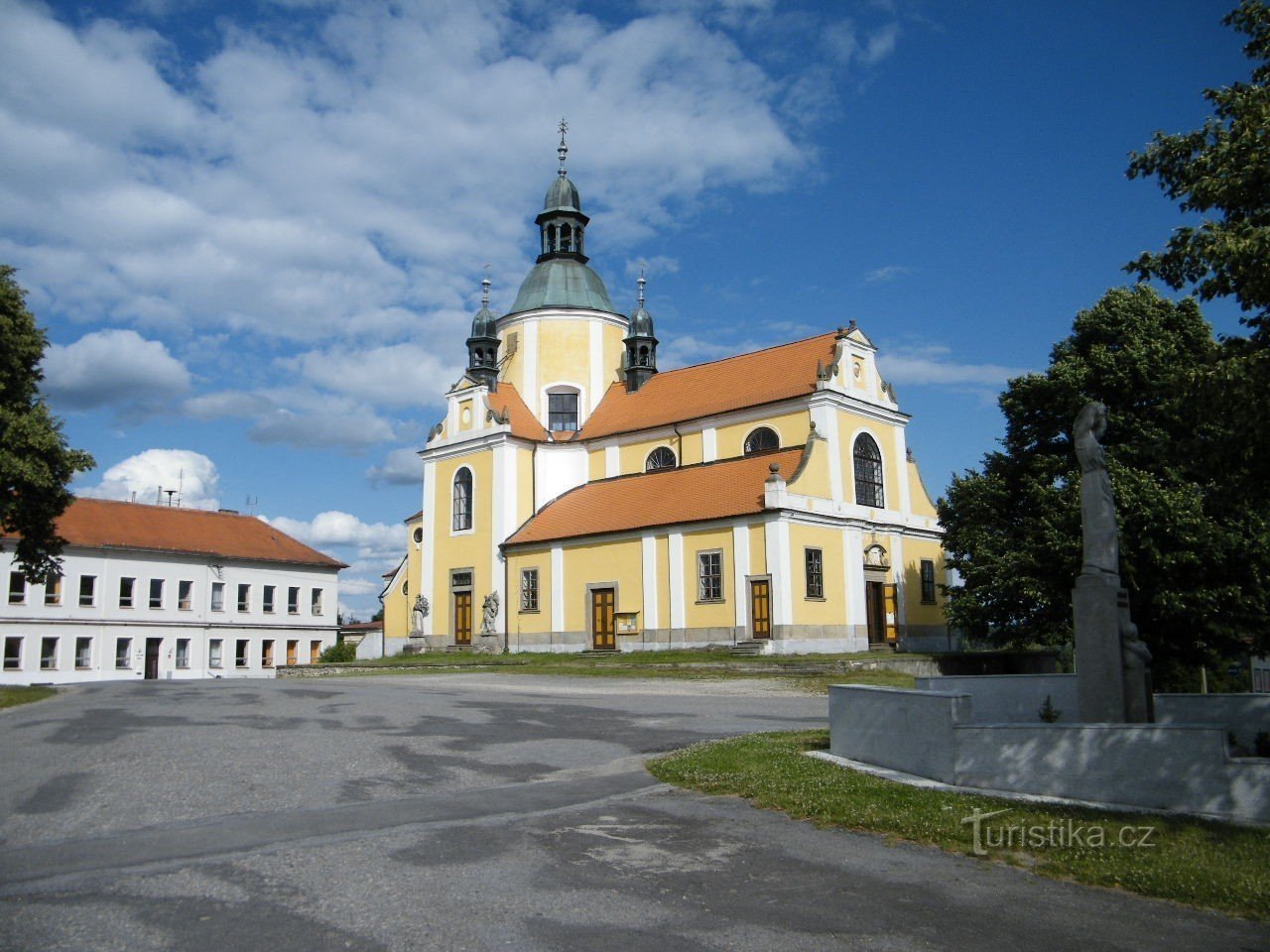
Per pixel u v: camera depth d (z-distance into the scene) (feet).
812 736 55.31
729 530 134.21
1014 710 58.49
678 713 70.69
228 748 50.52
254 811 36.22
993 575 107.86
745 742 52.75
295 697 84.84
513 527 167.84
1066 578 102.94
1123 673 45.93
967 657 128.36
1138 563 94.53
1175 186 49.14
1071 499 101.50
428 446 180.55
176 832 32.91
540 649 154.92
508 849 31.45
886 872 29.96
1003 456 114.73
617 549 146.92
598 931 24.16
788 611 128.16
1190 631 98.07
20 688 99.96
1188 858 30.17
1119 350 102.99
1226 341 48.62
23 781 41.24
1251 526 93.15
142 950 22.22
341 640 274.16
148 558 217.36
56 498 105.09
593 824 35.27
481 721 64.59
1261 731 49.55
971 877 29.58
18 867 28.71
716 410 158.81
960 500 115.24
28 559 108.58
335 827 33.86
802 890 27.99
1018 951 23.54
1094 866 29.91
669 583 139.54
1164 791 35.68
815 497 137.08
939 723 41.06
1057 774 37.83
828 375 145.18
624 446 171.01
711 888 27.99
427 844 31.78
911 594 152.05
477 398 175.52
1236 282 44.27
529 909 25.62
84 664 204.85
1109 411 102.17
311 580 249.96
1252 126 44.06
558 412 184.65
